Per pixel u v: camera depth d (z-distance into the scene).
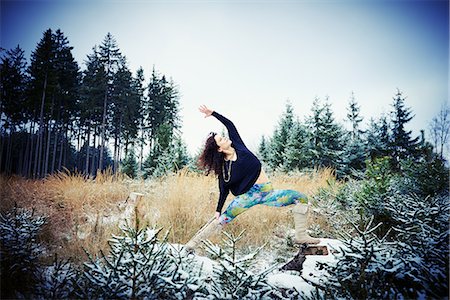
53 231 3.04
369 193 3.14
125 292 1.84
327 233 3.26
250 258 2.04
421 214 2.41
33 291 1.93
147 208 3.66
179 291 1.85
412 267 1.89
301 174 4.88
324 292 2.03
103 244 2.84
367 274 1.95
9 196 3.77
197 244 2.73
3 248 2.03
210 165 2.97
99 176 4.43
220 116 3.08
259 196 2.85
